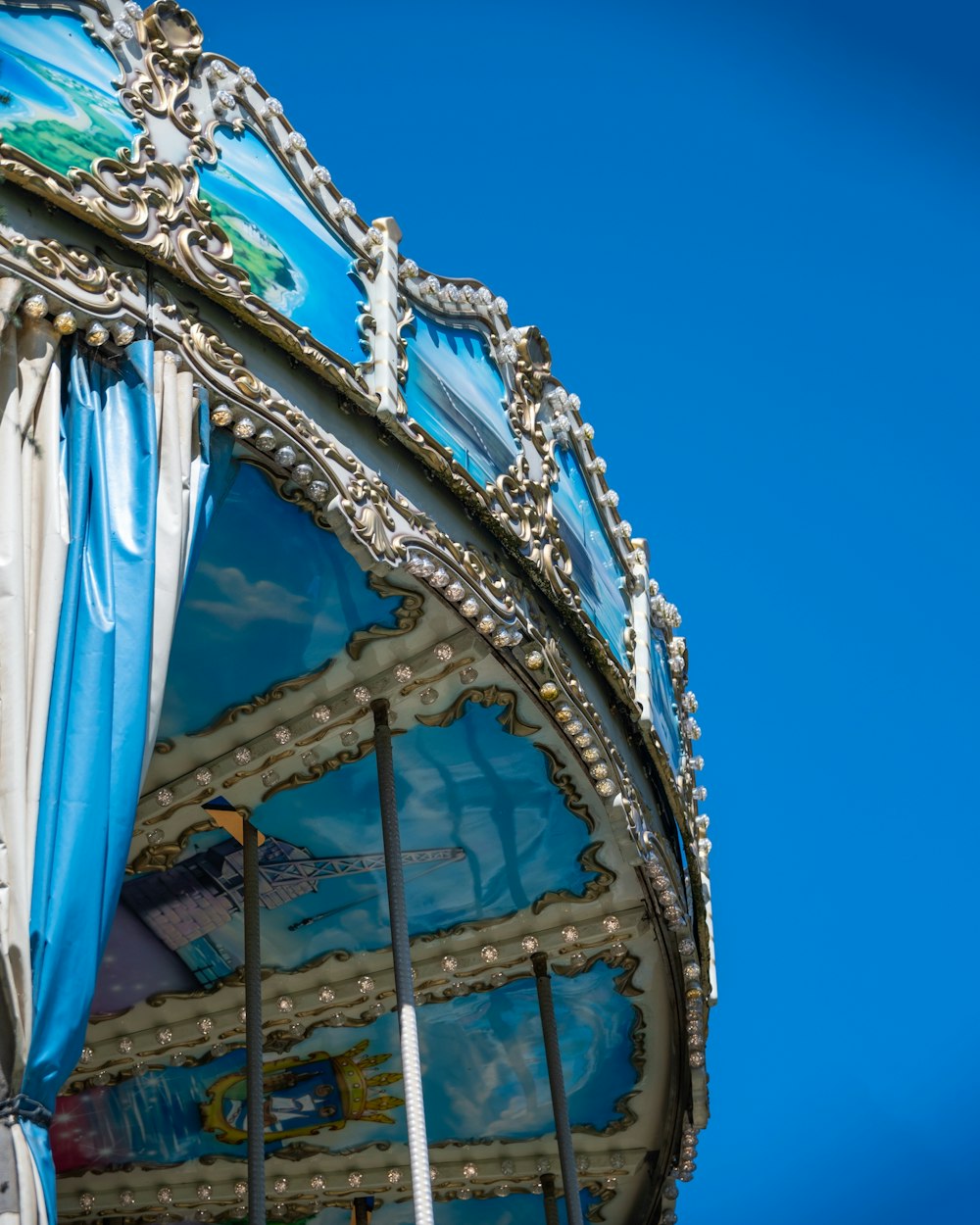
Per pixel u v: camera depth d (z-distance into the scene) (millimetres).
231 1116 17078
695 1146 17953
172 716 13570
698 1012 16734
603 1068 17297
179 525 10141
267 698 13461
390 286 12742
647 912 15664
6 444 9453
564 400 15344
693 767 17281
